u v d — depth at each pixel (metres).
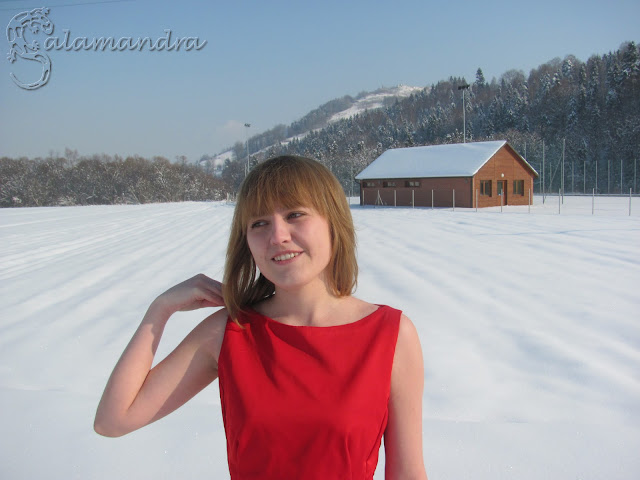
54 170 72.44
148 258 10.96
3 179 69.31
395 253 10.46
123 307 6.50
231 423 1.02
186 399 1.17
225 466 2.64
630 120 70.19
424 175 30.16
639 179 63.97
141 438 2.93
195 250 12.06
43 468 2.63
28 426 3.09
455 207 29.20
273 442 0.96
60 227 20.72
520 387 3.70
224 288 1.13
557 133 81.06
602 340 4.73
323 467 0.95
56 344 5.00
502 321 5.39
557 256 9.68
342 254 1.15
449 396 3.56
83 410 3.33
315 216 1.09
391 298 6.47
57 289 7.79
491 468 2.62
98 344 4.96
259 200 1.08
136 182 75.25
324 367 1.01
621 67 84.12
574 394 3.57
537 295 6.54
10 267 10.30
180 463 2.67
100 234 17.41
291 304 1.13
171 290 1.18
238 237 1.18
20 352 4.76
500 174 30.95
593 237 12.48
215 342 1.13
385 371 1.04
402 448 1.09
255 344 1.07
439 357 4.35
